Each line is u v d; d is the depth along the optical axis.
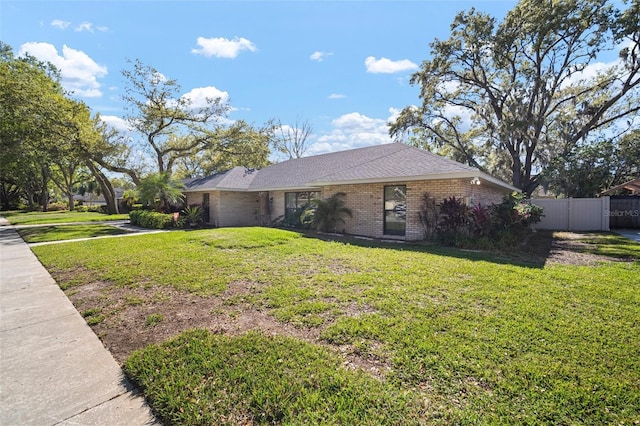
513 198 10.88
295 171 16.81
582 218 14.48
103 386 2.49
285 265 6.38
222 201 16.77
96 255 7.78
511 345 2.95
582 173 16.59
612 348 2.90
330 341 3.12
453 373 2.54
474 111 22.75
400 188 10.78
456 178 9.09
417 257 7.06
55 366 2.79
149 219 15.65
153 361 2.76
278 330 3.41
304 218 13.57
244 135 23.55
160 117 21.22
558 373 2.51
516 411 2.11
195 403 2.22
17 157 16.11
